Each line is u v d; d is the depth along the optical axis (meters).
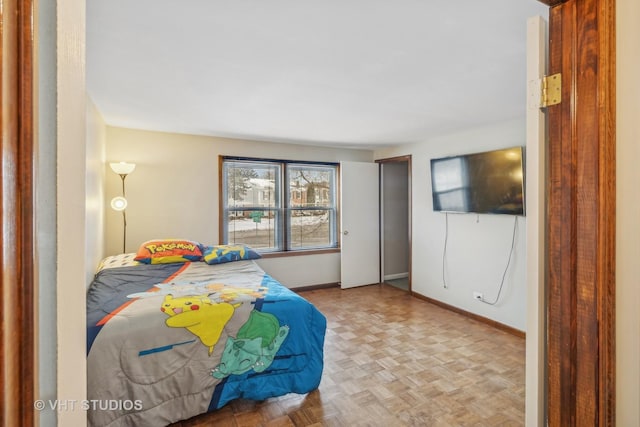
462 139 3.79
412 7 1.41
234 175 4.36
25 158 0.36
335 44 1.73
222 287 2.41
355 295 4.60
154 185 3.82
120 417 1.67
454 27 1.57
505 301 3.34
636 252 0.86
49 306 0.43
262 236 4.57
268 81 2.25
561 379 0.90
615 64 0.83
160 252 3.29
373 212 5.18
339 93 2.49
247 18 1.49
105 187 3.52
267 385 2.04
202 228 4.07
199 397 1.86
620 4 0.84
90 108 2.61
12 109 0.34
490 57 1.89
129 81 2.25
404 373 2.49
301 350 2.14
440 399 2.16
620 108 0.84
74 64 0.45
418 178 4.46
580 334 0.87
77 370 0.46
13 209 0.34
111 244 3.62
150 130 3.77
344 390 2.26
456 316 3.76
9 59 0.34
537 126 0.94
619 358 0.85
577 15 0.86
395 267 5.53
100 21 1.51
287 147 4.64
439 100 2.66
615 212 0.84
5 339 0.33
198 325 1.90
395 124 3.47
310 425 1.91
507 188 3.20
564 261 0.89
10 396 0.34
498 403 2.12
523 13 1.45
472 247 3.68
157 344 1.79
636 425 0.86
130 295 2.17
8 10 0.34
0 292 0.32
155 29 1.58
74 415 0.45
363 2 1.37
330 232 5.11
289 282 4.70
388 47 1.77
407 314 3.83
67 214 0.44
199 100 2.67
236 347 1.97
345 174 4.91
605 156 0.82
